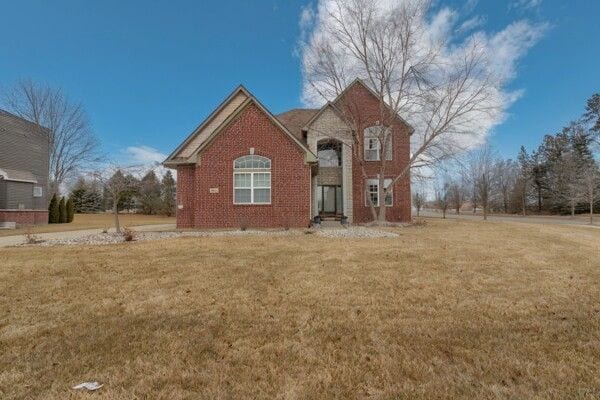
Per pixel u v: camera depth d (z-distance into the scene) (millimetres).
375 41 18703
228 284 6211
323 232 13836
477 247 10133
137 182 16453
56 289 5902
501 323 4375
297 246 10117
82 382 3004
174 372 3164
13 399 2748
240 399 2736
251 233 13711
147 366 3279
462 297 5469
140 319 4543
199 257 8516
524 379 3025
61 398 2752
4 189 23219
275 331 4152
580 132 49594
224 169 17156
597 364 3287
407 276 6730
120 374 3135
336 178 25281
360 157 20828
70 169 41656
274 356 3496
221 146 17234
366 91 23969
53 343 3818
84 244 11086
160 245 10383
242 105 17328
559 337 3922
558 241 12188
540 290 5832
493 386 2904
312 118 23625
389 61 18828
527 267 7547
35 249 9867
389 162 23781
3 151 25484
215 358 3457
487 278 6598
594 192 32781
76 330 4184
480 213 58562
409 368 3223
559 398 2729
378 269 7293
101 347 3711
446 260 8156
